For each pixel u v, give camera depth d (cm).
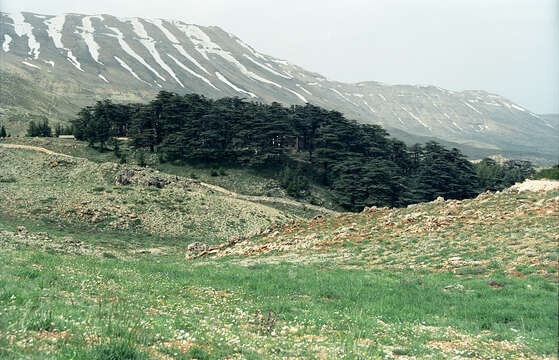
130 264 2341
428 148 13562
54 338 693
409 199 10562
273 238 3778
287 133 12575
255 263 2706
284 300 1593
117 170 8469
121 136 14725
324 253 2841
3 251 1820
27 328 712
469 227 2831
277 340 968
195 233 6031
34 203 5697
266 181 11619
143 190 7206
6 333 659
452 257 2252
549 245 2152
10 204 5525
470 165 12344
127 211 6069
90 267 1833
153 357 690
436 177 11231
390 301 1580
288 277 2103
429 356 947
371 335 1109
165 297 1415
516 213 2962
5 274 1237
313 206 10431
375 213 4162
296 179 11581
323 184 12262
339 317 1332
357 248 2839
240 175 11781
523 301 1462
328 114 13600
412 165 14225
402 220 3397
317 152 12319
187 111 13238
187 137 12262
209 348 805
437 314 1416
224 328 1012
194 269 2427
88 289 1284
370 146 13250
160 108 12988
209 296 1572
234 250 3541
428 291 1714
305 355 854
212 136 12150
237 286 1861
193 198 7369
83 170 8612
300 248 3123
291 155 13925
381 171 10625
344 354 862
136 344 730
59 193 6241
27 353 588
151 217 6150
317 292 1745
